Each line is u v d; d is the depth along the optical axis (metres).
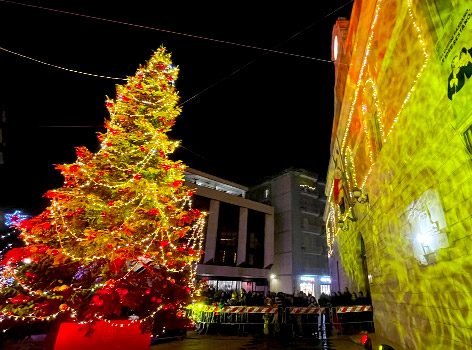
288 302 12.47
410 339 6.05
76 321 5.46
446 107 3.94
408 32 5.05
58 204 6.16
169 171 7.61
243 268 33.66
